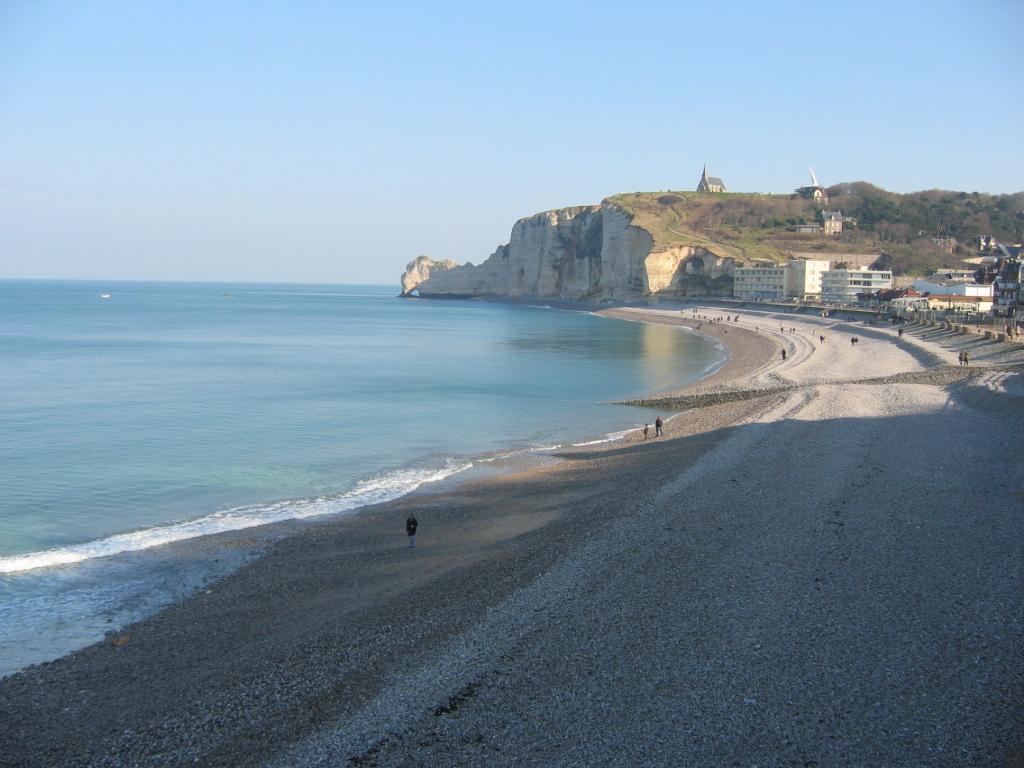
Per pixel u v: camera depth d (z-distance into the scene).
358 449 47.09
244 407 61.97
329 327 164.00
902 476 33.94
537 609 22.14
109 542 30.23
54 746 16.62
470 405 63.56
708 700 17.22
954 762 14.94
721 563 24.81
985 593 21.92
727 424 49.22
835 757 15.25
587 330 150.88
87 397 66.00
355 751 16.00
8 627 22.66
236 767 15.69
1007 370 59.88
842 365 77.50
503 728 16.55
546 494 35.97
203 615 23.41
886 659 18.62
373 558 28.17
